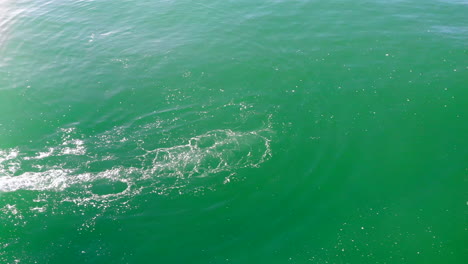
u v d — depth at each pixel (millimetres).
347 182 21688
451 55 30578
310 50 32031
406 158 22875
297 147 23797
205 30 35188
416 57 30641
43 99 28094
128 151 23797
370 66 30000
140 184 21719
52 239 18984
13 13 39188
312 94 27688
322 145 23844
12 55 32781
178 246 18688
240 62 31047
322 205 20547
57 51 33188
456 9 36594
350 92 27672
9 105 27547
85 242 18859
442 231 19109
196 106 27109
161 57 31891
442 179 21641
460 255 18062
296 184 21625
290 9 37906
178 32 35094
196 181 21859
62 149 23969
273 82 28938
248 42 33344
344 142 23969
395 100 26891
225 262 18047
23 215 20047
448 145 23547
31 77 30250
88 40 34438
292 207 20453
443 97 26906
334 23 35375
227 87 28656
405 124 25047
